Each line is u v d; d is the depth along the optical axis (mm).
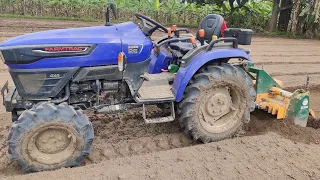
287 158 3645
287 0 18375
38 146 3320
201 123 4035
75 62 3549
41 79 3518
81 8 17844
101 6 17906
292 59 10305
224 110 4160
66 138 3385
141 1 19469
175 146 4156
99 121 4746
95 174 3211
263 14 18969
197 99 3906
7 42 3447
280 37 16688
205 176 3250
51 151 3365
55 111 3254
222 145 3900
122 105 3881
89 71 3615
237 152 3738
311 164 3537
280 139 4078
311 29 16828
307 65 9477
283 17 18828
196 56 3951
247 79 4164
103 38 3666
